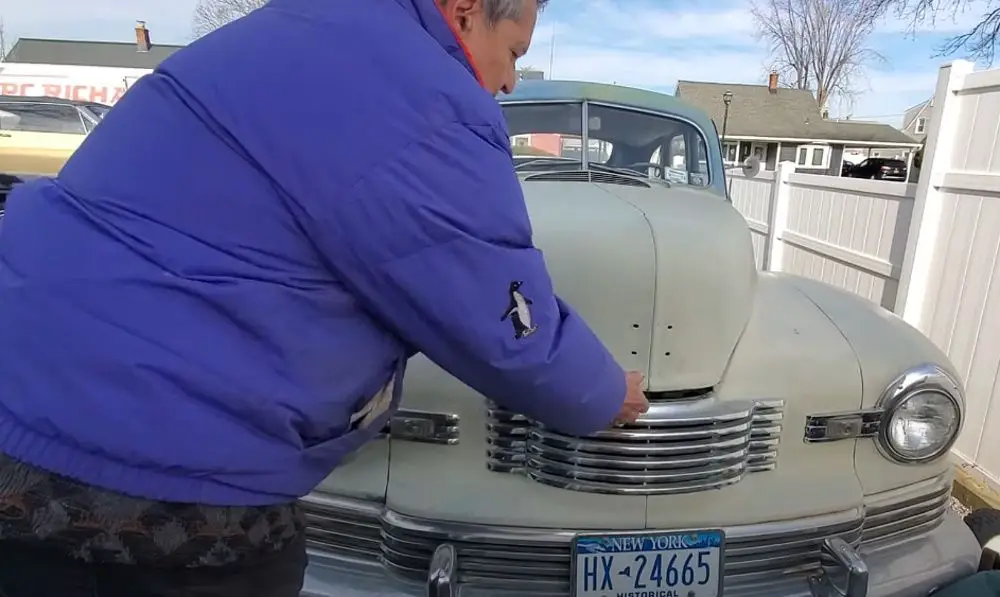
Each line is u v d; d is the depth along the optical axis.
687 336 1.79
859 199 4.98
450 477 1.80
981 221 3.38
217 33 1.05
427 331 1.04
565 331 1.14
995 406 3.11
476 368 1.08
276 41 0.99
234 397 0.96
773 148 37.19
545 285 1.10
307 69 0.96
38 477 0.98
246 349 0.98
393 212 0.95
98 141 1.03
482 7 1.12
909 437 1.86
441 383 1.78
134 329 0.94
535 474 1.75
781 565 1.81
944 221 3.68
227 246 0.96
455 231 0.97
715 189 3.08
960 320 3.47
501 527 1.76
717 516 1.76
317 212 0.94
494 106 1.05
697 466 1.71
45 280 0.96
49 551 1.01
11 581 1.04
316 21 1.01
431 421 1.78
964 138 3.56
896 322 2.13
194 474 0.97
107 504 0.97
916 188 4.13
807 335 1.99
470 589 1.77
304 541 1.22
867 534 1.90
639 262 1.79
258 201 0.95
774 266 6.71
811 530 1.79
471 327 1.02
